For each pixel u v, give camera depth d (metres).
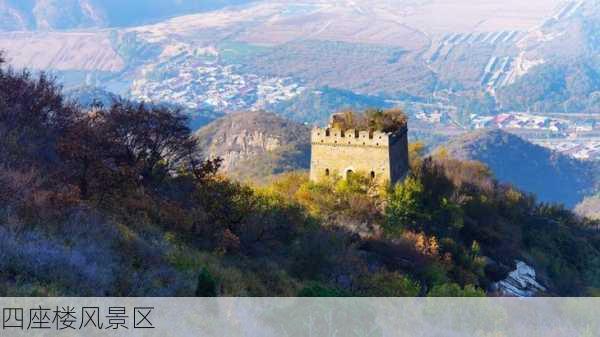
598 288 83.75
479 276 64.62
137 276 29.33
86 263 27.61
